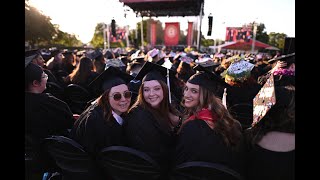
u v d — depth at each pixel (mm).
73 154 2033
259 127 1637
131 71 5242
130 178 1918
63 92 4660
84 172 2098
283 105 1492
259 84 3867
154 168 1841
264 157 1604
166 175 2104
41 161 2498
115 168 1940
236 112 3641
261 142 1626
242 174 1835
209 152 1722
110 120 2174
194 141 1754
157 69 2479
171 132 2203
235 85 3828
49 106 2586
